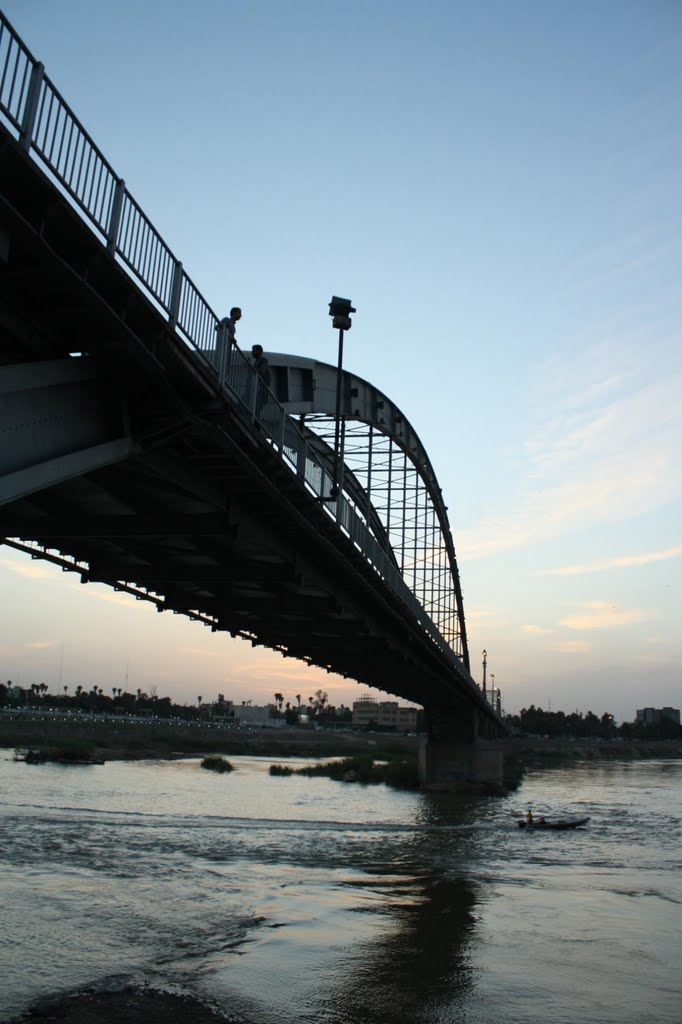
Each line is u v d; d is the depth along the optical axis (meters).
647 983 16.44
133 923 19.47
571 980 16.50
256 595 29.28
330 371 36.78
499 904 24.08
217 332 15.01
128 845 32.09
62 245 10.40
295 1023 13.45
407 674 51.78
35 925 18.62
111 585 26.58
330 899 23.80
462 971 16.86
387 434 50.41
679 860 35.06
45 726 113.88
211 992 14.74
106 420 13.25
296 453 19.86
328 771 86.06
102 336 11.88
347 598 30.92
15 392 10.74
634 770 132.00
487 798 63.84
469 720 72.00
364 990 15.35
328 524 23.09
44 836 32.91
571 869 31.72
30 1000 13.70
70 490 17.30
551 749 184.12
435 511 66.38
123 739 120.19
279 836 37.69
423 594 62.03
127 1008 13.59
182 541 22.06
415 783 71.00
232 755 118.19
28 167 9.20
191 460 17.06
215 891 23.98
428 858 33.09
